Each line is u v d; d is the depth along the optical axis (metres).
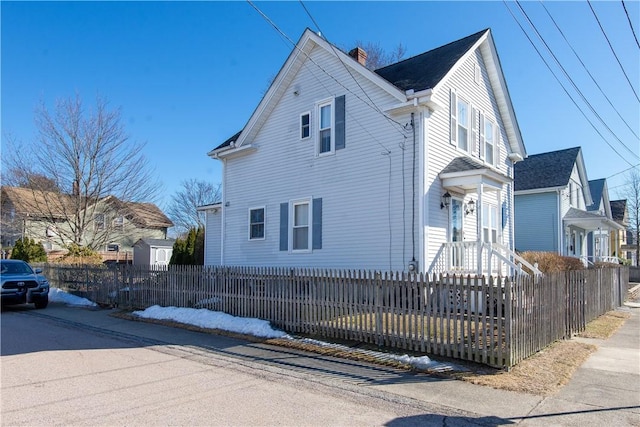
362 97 13.91
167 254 37.81
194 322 11.57
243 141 17.31
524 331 7.58
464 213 14.59
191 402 5.48
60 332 10.77
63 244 29.06
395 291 8.40
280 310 10.57
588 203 29.88
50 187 28.83
